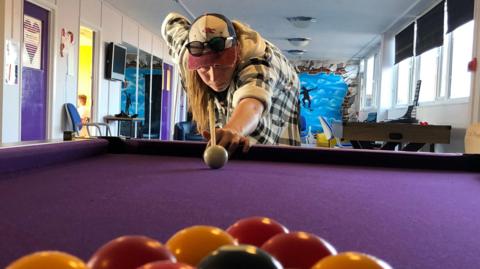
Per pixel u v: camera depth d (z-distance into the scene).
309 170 1.66
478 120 3.96
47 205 0.94
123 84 7.18
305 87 11.63
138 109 8.00
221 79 2.00
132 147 2.03
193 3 6.00
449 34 5.00
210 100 2.00
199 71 2.05
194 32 1.93
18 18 4.28
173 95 9.51
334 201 1.09
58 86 5.06
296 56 11.03
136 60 7.64
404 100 7.10
